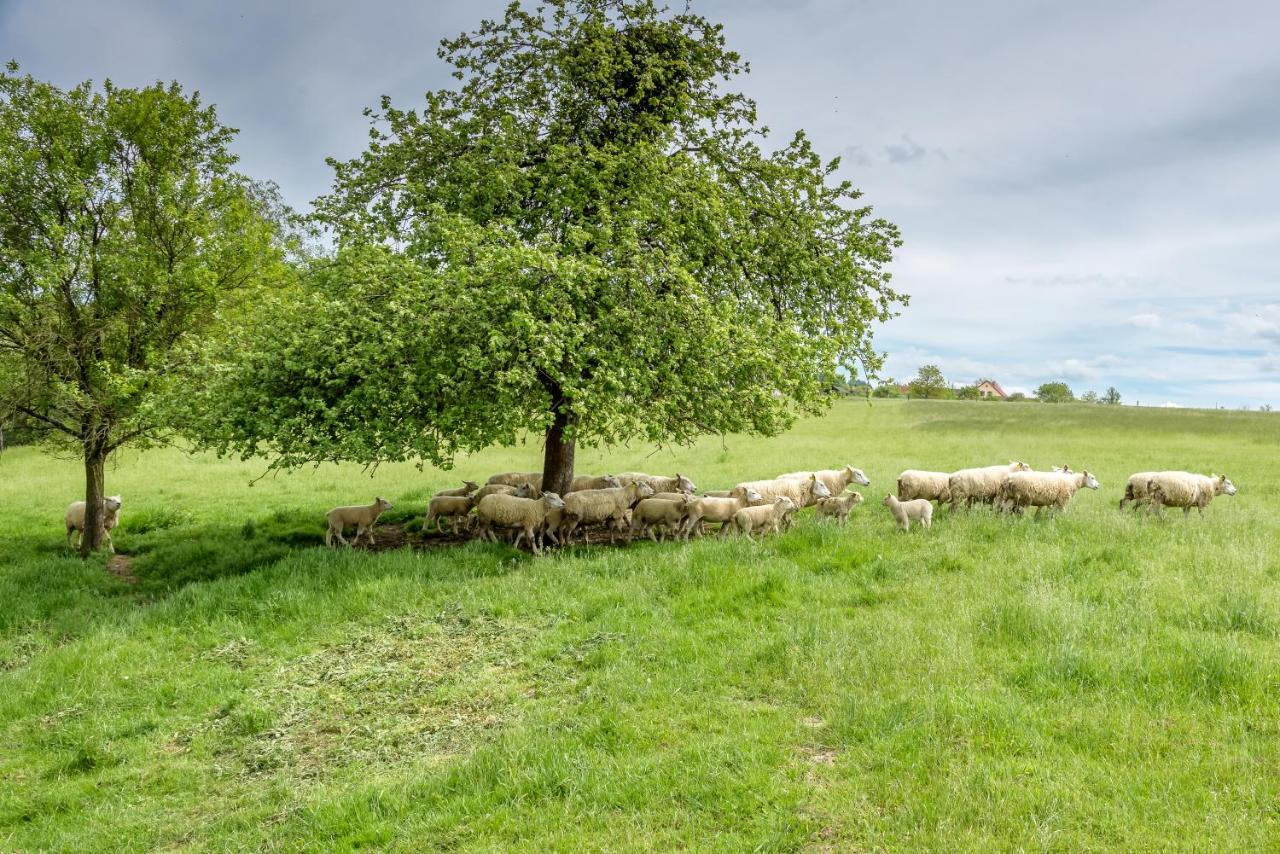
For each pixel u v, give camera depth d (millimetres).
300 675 9086
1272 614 8570
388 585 11430
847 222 18047
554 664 8805
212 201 16594
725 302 14289
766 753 6434
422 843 5695
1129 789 5582
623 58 16047
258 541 16141
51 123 15148
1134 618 8727
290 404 13703
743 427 16078
